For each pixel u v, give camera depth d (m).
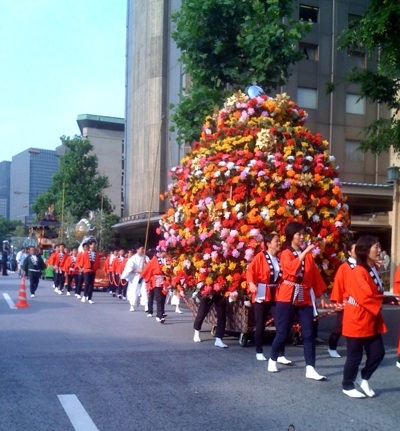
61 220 38.62
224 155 10.17
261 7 13.29
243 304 9.98
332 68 29.66
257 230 9.44
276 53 13.29
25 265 20.45
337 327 9.37
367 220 31.20
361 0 30.19
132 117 40.03
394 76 13.70
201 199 10.29
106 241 36.69
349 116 30.06
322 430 5.67
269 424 5.84
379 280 6.90
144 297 16.31
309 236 9.73
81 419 5.90
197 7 13.47
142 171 36.66
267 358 9.05
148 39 36.00
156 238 36.50
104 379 7.52
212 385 7.33
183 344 10.34
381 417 6.10
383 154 30.52
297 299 7.85
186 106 14.16
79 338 10.84
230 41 13.94
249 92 11.27
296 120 11.07
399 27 11.08
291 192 9.77
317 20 29.53
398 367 8.66
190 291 10.63
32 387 7.07
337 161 29.77
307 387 7.30
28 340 10.48
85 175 43.16
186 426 5.74
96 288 25.36
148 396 6.77
